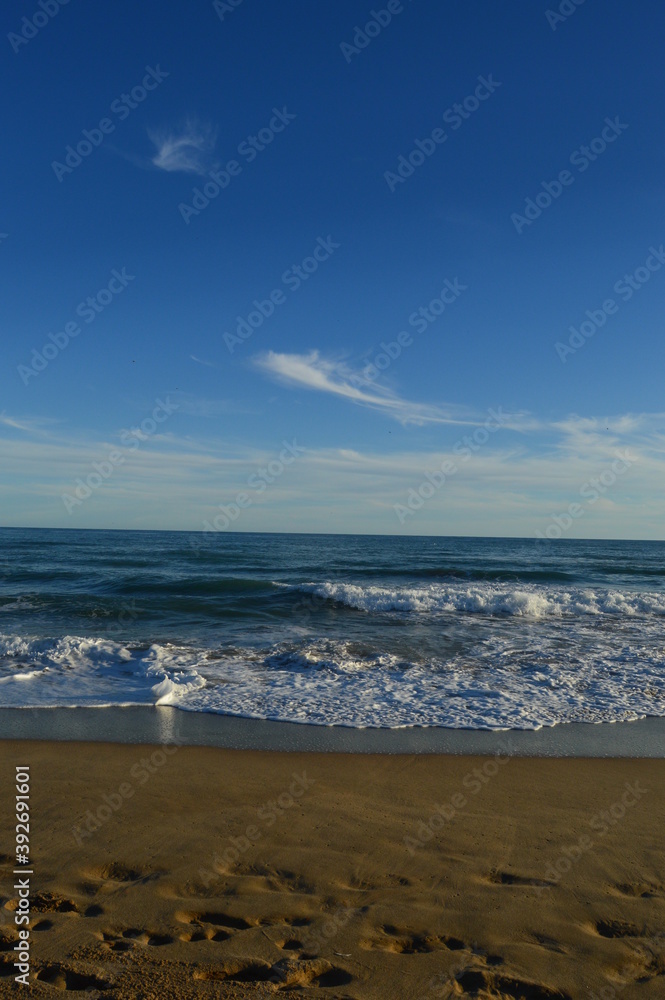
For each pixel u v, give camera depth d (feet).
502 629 44.09
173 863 12.69
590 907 11.32
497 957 9.87
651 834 14.39
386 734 22.02
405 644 38.04
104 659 33.06
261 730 22.38
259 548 147.23
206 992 8.71
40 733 21.68
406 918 10.89
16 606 49.67
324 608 51.96
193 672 29.84
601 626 45.96
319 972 9.37
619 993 9.09
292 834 14.15
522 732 22.36
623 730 22.66
